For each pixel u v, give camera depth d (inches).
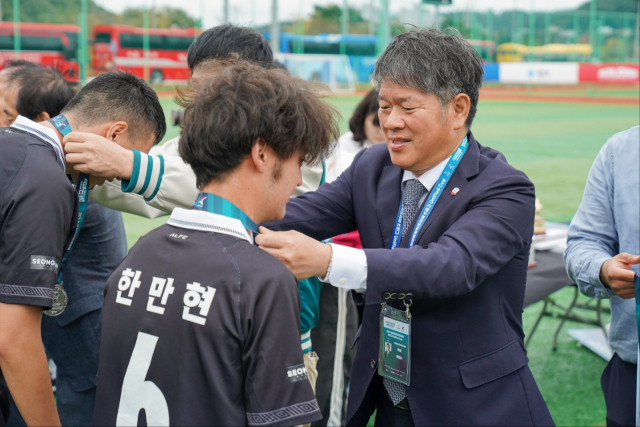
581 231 80.7
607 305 181.6
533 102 941.8
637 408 67.2
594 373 139.6
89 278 93.9
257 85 46.4
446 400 61.0
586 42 1205.1
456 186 60.9
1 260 57.8
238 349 42.5
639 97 1015.0
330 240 104.3
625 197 76.0
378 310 64.6
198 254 44.3
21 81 91.7
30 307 58.1
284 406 42.4
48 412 61.9
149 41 978.1
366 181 67.7
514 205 58.8
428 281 53.9
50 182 58.5
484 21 1182.9
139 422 44.5
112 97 68.3
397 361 61.2
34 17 874.1
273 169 47.0
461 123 59.9
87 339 94.7
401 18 905.5
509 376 61.8
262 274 43.0
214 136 44.6
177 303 43.7
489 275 57.4
